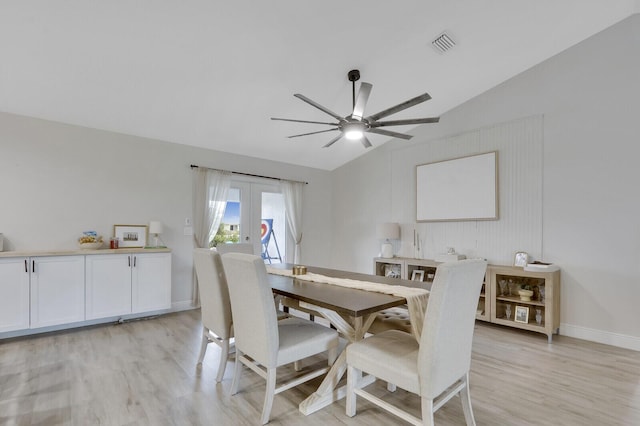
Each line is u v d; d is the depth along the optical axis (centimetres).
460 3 276
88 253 342
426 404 151
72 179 366
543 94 366
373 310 178
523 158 379
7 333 321
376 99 404
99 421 184
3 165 330
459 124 440
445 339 152
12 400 205
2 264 301
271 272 304
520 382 235
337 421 187
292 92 363
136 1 232
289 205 559
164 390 219
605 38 327
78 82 307
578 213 339
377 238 521
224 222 491
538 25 314
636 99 309
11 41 254
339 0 253
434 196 462
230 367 259
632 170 309
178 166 441
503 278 378
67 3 228
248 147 485
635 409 200
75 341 312
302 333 214
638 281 304
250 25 265
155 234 416
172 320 385
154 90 332
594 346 311
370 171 557
